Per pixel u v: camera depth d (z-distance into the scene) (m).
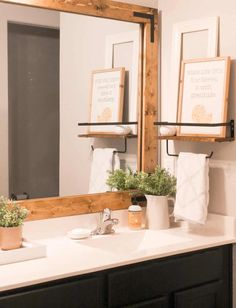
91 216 2.61
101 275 2.04
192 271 2.35
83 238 2.45
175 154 2.81
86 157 2.63
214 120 2.50
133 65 2.78
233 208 2.53
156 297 2.22
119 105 2.74
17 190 2.42
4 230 2.06
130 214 2.66
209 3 2.59
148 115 2.83
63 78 2.55
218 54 2.56
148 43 2.80
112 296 2.07
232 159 2.52
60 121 2.55
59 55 2.53
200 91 2.58
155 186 2.67
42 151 2.49
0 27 2.35
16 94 2.41
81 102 2.62
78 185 2.60
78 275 1.96
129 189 2.77
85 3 2.55
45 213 2.45
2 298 1.78
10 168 2.40
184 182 2.58
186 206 2.55
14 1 2.35
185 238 2.48
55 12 2.49
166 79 2.83
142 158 2.82
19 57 2.41
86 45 2.61
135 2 2.76
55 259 2.09
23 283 1.80
